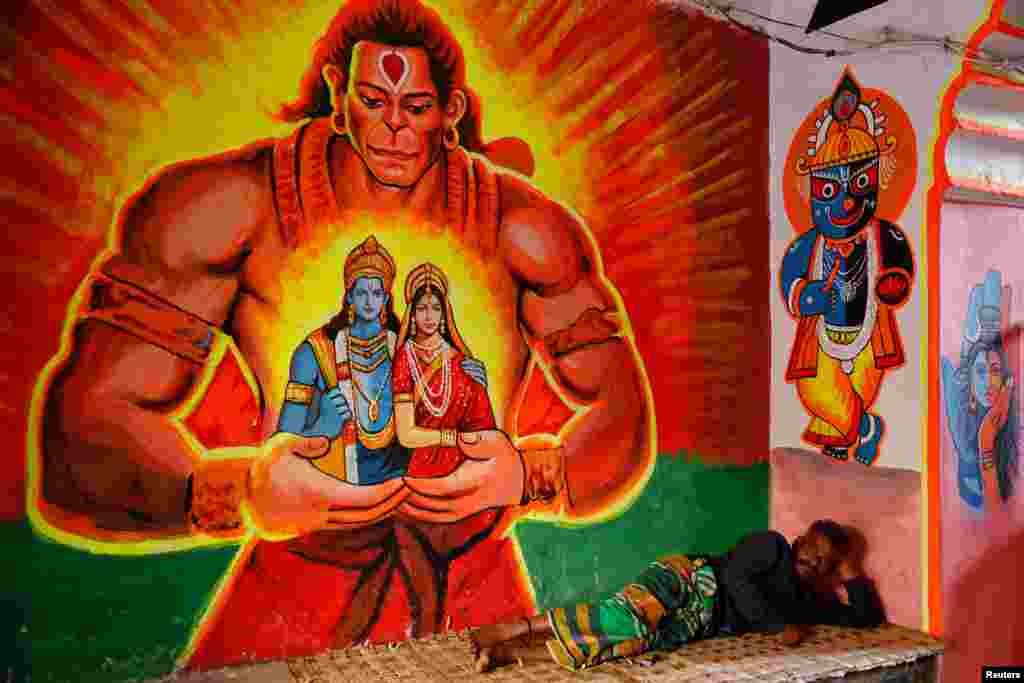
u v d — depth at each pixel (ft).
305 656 11.15
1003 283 13.30
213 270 10.68
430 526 12.05
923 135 12.62
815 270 14.10
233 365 10.78
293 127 11.18
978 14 12.03
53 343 9.74
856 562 13.35
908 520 12.65
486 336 12.52
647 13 13.78
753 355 14.73
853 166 13.57
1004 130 12.84
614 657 11.11
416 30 11.98
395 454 11.82
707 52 14.33
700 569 12.29
